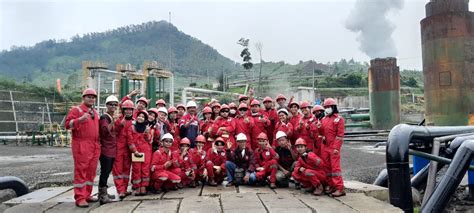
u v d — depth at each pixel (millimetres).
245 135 9656
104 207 7102
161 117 9539
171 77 36000
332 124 8180
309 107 9281
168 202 7457
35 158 19922
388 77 30766
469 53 17359
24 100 48094
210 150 9648
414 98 56781
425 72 18375
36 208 7234
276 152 9414
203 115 11609
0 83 50375
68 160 18531
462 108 17281
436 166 8250
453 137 8594
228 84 69125
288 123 9750
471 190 9500
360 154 18688
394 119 30781
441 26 17531
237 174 9469
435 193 7707
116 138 7977
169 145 8602
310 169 8266
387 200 8609
